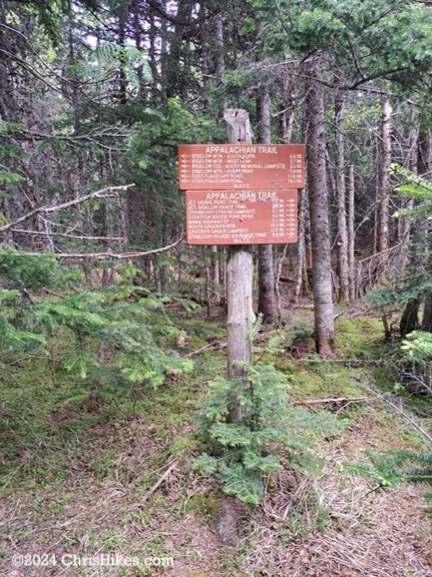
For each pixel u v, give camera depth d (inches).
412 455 62.4
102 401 166.7
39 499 117.7
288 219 113.2
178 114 116.5
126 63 103.0
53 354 163.5
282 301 342.6
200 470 118.9
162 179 154.3
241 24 235.9
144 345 106.7
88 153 150.0
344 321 269.7
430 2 138.3
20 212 145.4
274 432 105.5
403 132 335.9
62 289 102.1
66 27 239.9
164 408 161.9
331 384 180.9
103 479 125.6
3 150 131.8
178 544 104.2
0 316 79.4
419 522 109.7
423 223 178.2
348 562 98.1
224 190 111.3
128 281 113.5
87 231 148.0
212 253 169.6
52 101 235.0
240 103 169.2
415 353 140.4
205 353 210.1
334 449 139.5
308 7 115.2
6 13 186.1
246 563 98.4
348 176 368.2
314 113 199.8
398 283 190.9
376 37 114.6
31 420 154.2
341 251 332.8
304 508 113.2
